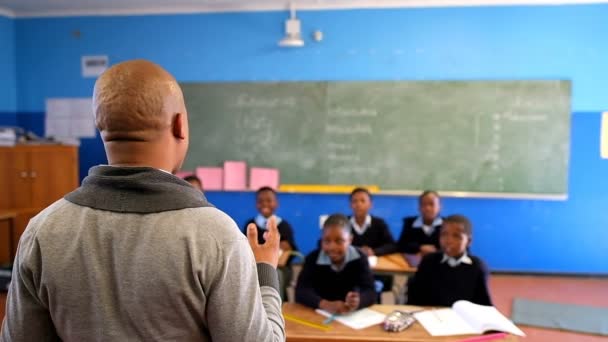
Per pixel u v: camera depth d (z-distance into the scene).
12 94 4.56
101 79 0.68
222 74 4.39
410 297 2.36
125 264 0.62
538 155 4.12
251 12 4.31
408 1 4.15
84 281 0.63
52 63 4.53
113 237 0.63
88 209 0.65
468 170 4.19
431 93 4.18
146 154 0.67
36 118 4.61
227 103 4.38
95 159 4.55
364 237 3.31
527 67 4.12
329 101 4.29
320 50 4.29
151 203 0.64
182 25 4.39
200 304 0.63
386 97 4.23
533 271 4.24
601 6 4.02
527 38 4.11
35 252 0.65
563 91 4.07
